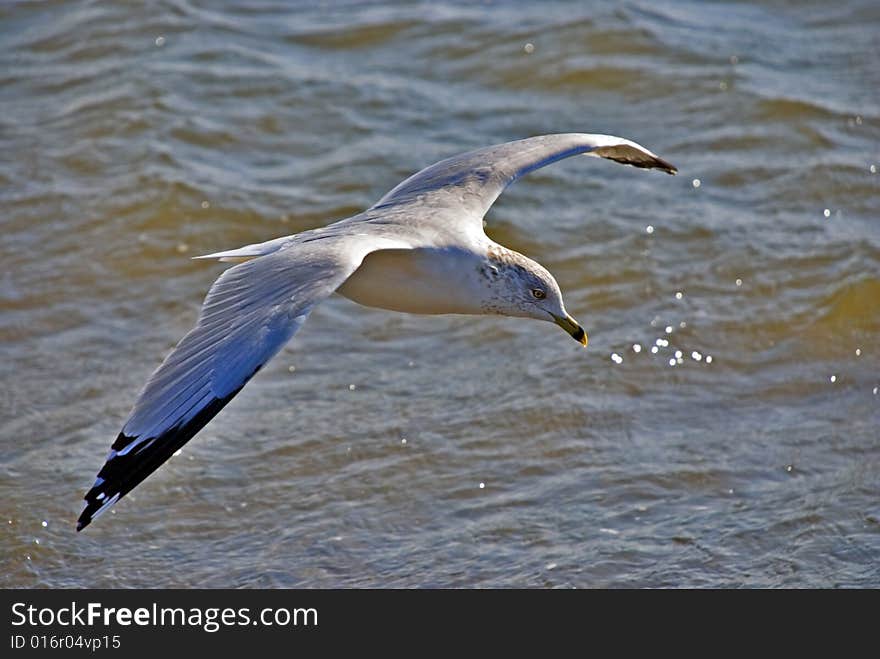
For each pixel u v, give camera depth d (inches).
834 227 659.4
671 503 510.0
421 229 407.2
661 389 567.5
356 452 537.3
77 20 824.3
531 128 733.9
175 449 332.8
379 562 487.5
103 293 625.9
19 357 588.4
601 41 797.2
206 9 841.5
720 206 676.1
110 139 722.2
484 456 534.3
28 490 518.0
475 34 808.9
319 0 853.8
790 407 559.5
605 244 649.0
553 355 586.6
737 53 792.3
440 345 596.4
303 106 751.1
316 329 605.9
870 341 592.4
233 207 676.1
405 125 738.2
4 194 683.4
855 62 789.9
